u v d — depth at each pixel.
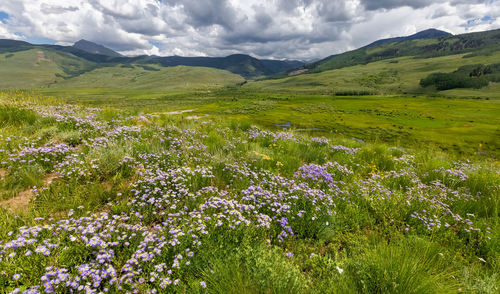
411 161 8.20
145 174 4.56
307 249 3.36
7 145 5.41
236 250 2.91
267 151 8.08
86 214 3.39
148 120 10.03
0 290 2.26
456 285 2.58
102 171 4.73
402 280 2.41
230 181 5.09
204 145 7.30
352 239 3.52
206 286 2.40
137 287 2.40
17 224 3.11
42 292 2.27
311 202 4.10
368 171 7.32
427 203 4.55
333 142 10.93
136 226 3.08
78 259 2.73
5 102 8.32
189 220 3.27
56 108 9.34
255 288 2.34
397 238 3.45
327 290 2.40
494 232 3.64
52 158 5.05
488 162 8.09
